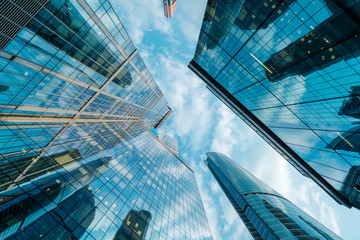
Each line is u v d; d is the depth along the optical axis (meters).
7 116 18.52
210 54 32.25
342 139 16.72
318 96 16.34
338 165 19.66
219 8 20.11
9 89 16.39
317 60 13.79
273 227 54.97
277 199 79.19
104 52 25.27
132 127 62.16
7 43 13.57
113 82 32.59
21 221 12.88
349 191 20.44
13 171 15.81
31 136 20.53
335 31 11.12
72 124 29.20
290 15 13.22
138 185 31.19
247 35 19.56
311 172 29.12
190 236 32.31
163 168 53.34
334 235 58.50
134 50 33.47
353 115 13.68
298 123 22.86
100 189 22.53
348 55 11.25
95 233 16.86
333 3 9.99
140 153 47.53
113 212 20.95
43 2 13.97
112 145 38.12
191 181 72.19
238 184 94.25
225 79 35.56
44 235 13.28
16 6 12.65
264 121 34.81
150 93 58.31
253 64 23.16
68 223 15.50
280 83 20.47
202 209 54.25
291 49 15.60
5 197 13.45
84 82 25.44
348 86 12.78
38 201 15.05
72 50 19.72
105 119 42.09
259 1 14.52
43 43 16.17
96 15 20.25
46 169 19.00
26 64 16.11
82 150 27.58
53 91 21.50
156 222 26.48
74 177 20.92
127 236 19.61
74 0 16.62
